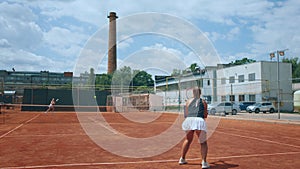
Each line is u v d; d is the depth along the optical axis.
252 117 25.88
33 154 7.75
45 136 11.88
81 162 6.77
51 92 38.28
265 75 40.34
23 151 8.21
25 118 24.41
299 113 34.00
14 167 6.19
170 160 7.05
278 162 6.80
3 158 7.17
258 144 9.83
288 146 9.36
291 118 23.95
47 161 6.84
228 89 42.03
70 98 38.72
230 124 19.16
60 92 38.53
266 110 36.22
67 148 8.79
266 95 39.44
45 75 82.44
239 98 42.28
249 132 13.95
